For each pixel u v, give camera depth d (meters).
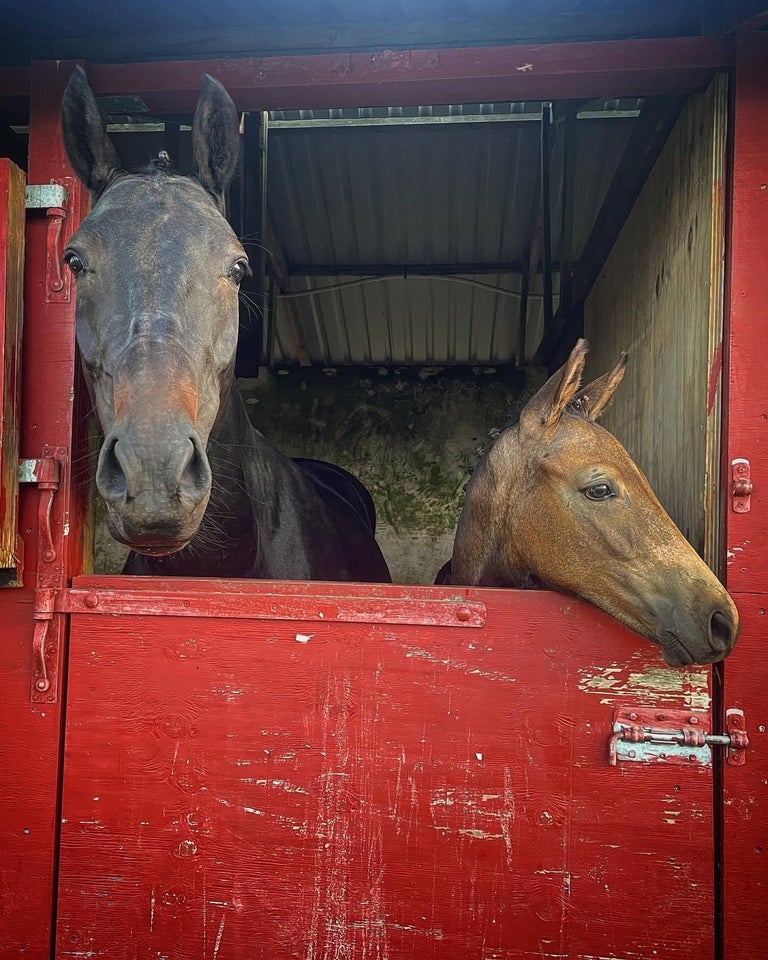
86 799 1.61
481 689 1.56
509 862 1.54
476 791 1.55
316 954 1.56
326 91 1.84
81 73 1.67
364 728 1.57
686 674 1.54
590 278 3.54
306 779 1.58
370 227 4.24
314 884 1.56
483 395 5.07
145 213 1.56
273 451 2.53
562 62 1.74
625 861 1.52
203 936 1.58
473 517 1.94
